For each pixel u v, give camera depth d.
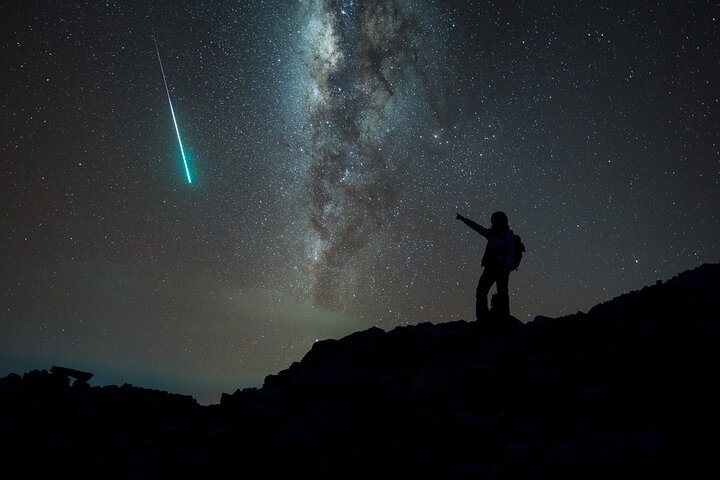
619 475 2.92
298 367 5.80
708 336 4.24
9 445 4.94
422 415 3.75
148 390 6.93
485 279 6.30
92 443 5.08
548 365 4.54
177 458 4.30
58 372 6.85
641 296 5.50
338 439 3.70
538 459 3.12
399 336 5.65
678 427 3.42
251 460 3.75
